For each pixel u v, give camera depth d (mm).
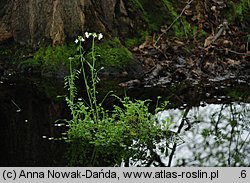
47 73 5875
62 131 4375
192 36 6625
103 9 6168
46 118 4664
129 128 4293
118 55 5969
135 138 4211
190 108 5000
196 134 4383
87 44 5984
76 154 3965
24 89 5453
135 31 6469
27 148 4070
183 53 6277
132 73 5898
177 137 4309
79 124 4277
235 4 7137
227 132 4461
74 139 4203
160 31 6582
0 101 5074
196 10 6926
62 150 4027
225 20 6969
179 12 6883
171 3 6922
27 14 6098
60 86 5578
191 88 5570
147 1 6730
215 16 6953
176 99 5234
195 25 6793
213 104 5129
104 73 5867
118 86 5555
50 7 5965
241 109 5000
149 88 5551
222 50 6359
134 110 4395
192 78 5867
